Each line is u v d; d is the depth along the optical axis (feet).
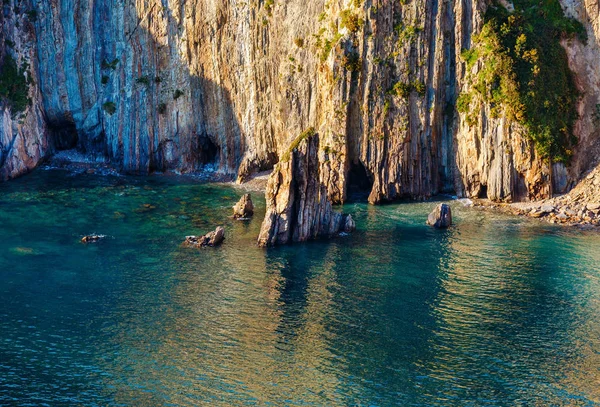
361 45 374.63
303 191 303.89
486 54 366.43
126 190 387.75
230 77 421.18
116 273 268.41
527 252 292.20
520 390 196.95
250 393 193.88
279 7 402.52
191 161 440.04
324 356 212.64
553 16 381.40
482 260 284.00
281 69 402.93
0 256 281.95
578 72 378.53
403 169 369.50
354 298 250.37
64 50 444.96
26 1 442.09
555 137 357.41
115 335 222.48
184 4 428.56
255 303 245.65
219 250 294.05
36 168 430.61
